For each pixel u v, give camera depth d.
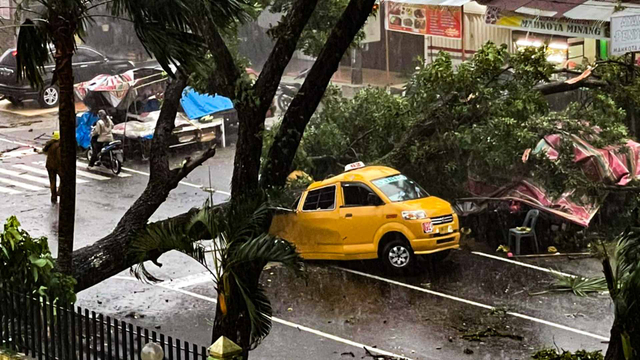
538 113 20.88
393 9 28.23
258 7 17.20
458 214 21.34
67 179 13.87
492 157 20.31
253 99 13.19
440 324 16.80
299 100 13.37
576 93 25.98
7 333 11.89
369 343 16.05
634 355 10.75
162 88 29.16
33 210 23.64
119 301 18.12
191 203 24.03
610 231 20.86
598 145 21.09
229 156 28.59
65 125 13.66
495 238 21.05
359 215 19.42
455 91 20.62
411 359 15.30
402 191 19.67
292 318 17.28
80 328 10.90
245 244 12.04
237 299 12.74
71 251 14.12
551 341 15.90
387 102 22.14
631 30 20.31
